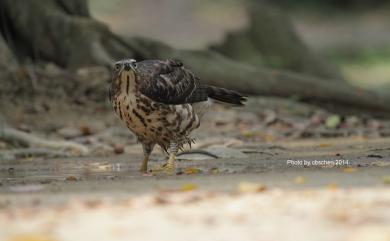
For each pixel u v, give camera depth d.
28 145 15.77
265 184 8.42
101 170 11.85
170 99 10.88
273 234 5.93
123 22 48.97
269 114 19.25
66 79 19.75
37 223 6.50
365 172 9.32
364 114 22.23
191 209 6.89
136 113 10.79
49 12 20.97
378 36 54.97
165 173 10.57
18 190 8.54
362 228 6.00
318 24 58.34
